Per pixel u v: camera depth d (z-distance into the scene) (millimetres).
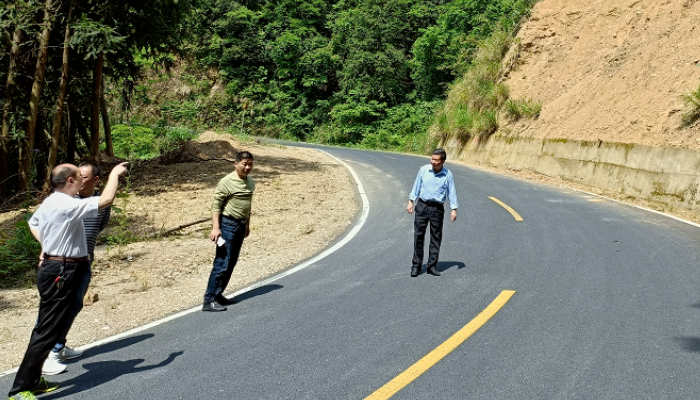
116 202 12711
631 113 15133
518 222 9992
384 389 3871
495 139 21656
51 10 14023
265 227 10445
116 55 17906
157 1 16672
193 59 51312
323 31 52750
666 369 4066
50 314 3951
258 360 4465
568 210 11172
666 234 8836
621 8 20375
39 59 13945
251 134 47625
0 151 14117
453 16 41219
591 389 3787
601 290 6004
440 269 7129
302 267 7609
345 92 46562
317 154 25781
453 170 18797
